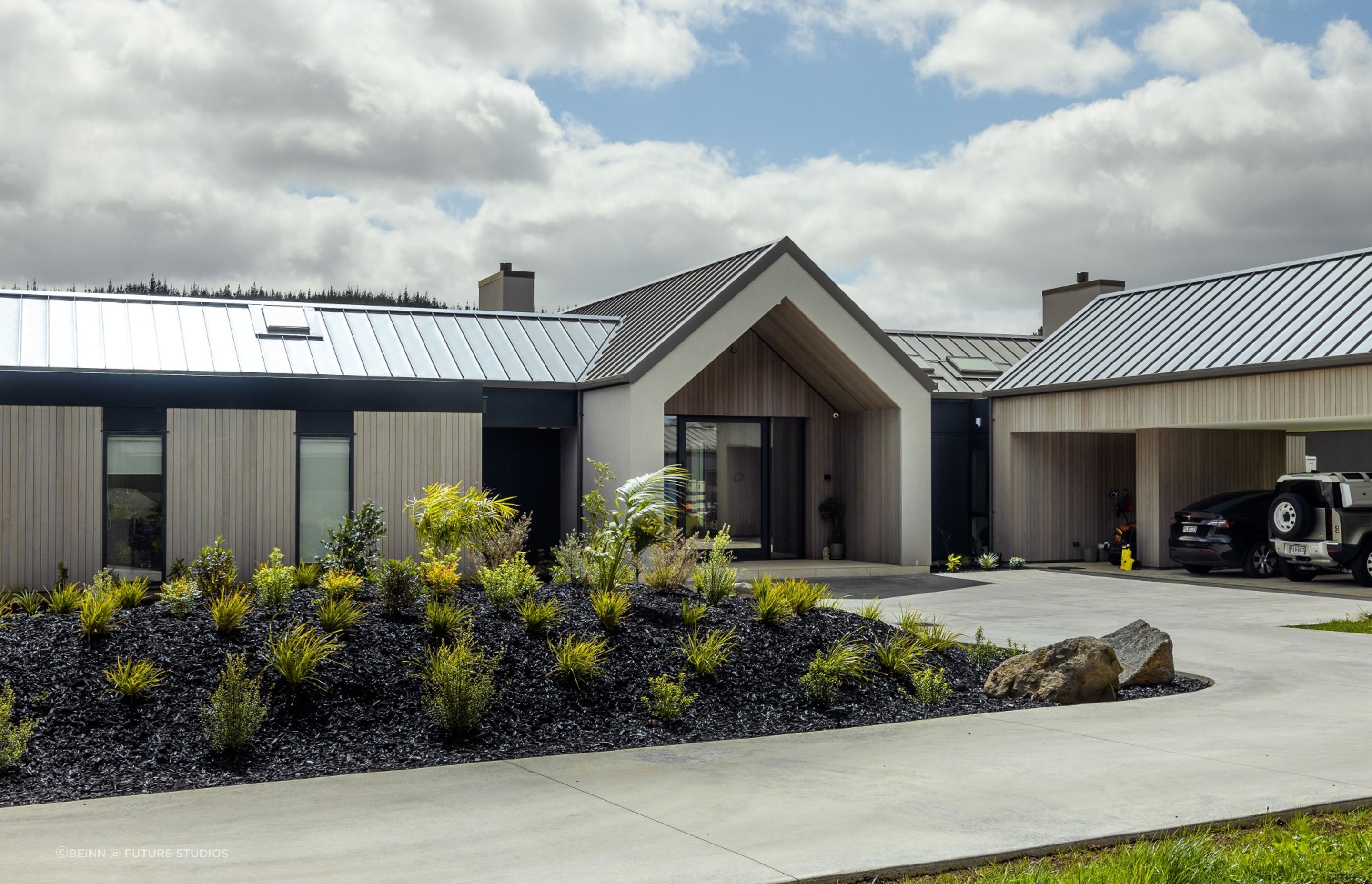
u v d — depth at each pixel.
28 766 7.12
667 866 5.20
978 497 25.17
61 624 9.46
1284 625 14.93
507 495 22.31
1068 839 5.60
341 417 18.05
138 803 6.42
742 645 10.22
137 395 16.83
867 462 22.88
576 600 11.16
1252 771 7.04
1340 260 20.55
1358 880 5.00
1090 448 25.12
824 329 21.05
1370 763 7.26
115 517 16.70
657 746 8.02
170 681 8.36
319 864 5.25
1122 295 25.58
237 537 17.34
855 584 20.11
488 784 6.87
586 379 21.14
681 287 22.89
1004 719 8.92
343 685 8.51
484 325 22.75
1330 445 30.98
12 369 17.64
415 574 10.62
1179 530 21.77
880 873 5.11
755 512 23.20
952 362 26.97
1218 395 20.03
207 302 20.97
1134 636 10.94
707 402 22.53
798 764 7.39
